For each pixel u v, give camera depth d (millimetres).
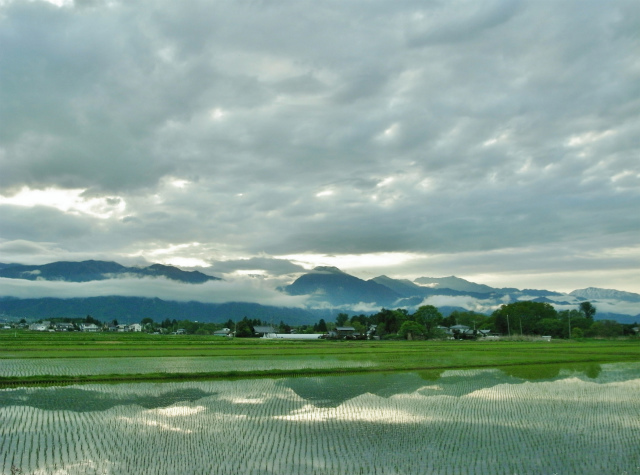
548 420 26156
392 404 30391
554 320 181750
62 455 19250
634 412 28375
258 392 34375
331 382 39844
